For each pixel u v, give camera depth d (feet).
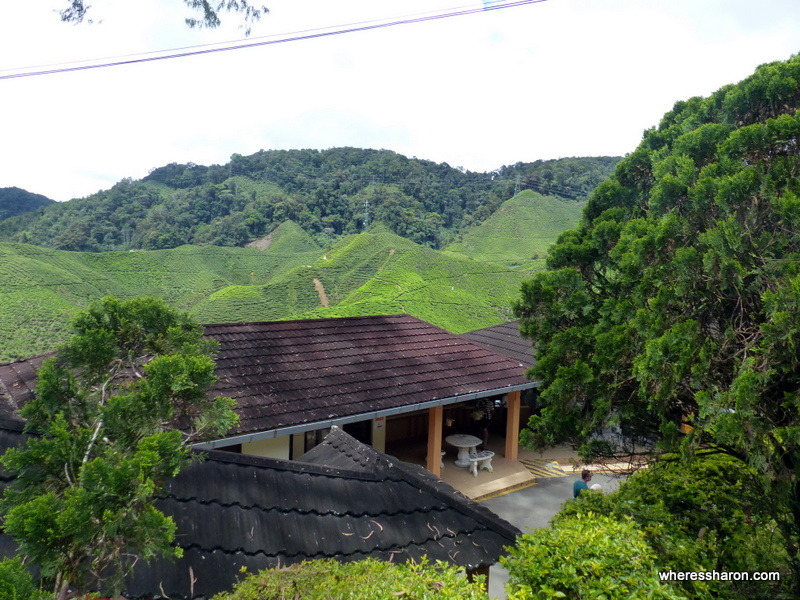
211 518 15.55
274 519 16.22
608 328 20.68
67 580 10.30
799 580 17.12
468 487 40.34
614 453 22.21
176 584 13.53
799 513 17.75
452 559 16.46
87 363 13.76
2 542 13.35
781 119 17.46
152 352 14.80
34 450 11.09
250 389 32.50
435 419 40.40
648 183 25.29
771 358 14.83
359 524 16.99
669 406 19.08
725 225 17.03
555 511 37.24
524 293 24.04
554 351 21.70
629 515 18.97
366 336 43.80
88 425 12.73
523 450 49.03
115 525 9.71
